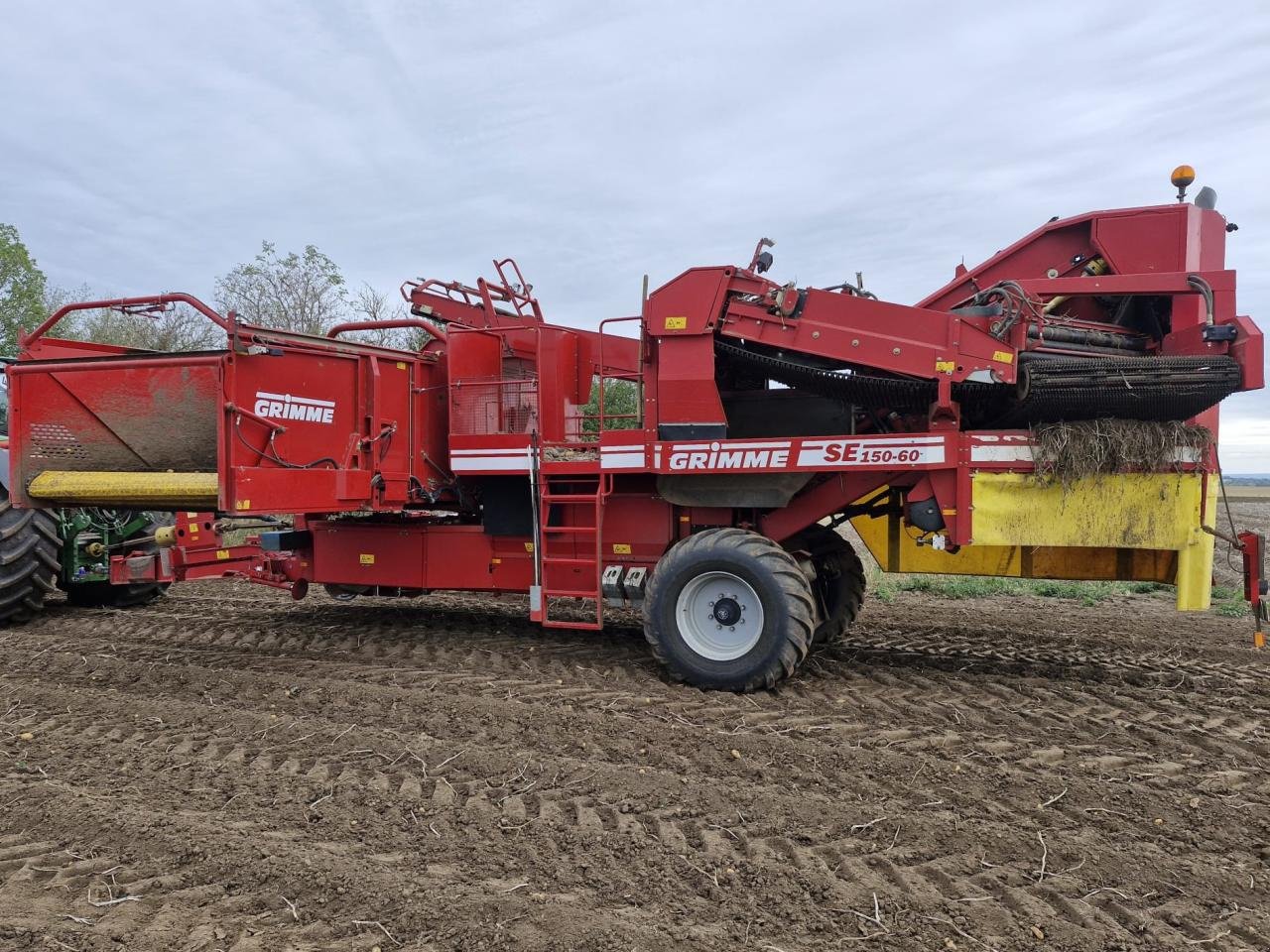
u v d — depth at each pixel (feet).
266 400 17.75
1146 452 15.79
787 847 10.29
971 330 16.30
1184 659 20.21
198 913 8.71
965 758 13.43
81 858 9.98
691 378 17.74
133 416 19.27
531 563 20.43
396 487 20.45
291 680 17.62
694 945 8.21
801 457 17.21
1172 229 17.97
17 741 14.15
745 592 17.16
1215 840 10.65
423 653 20.49
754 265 17.89
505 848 10.21
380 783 12.21
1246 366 15.53
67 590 28.12
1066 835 10.66
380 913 8.70
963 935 8.47
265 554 23.38
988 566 20.20
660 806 11.48
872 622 24.81
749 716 15.37
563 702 16.20
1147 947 8.32
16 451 20.06
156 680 17.89
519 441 19.54
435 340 22.95
